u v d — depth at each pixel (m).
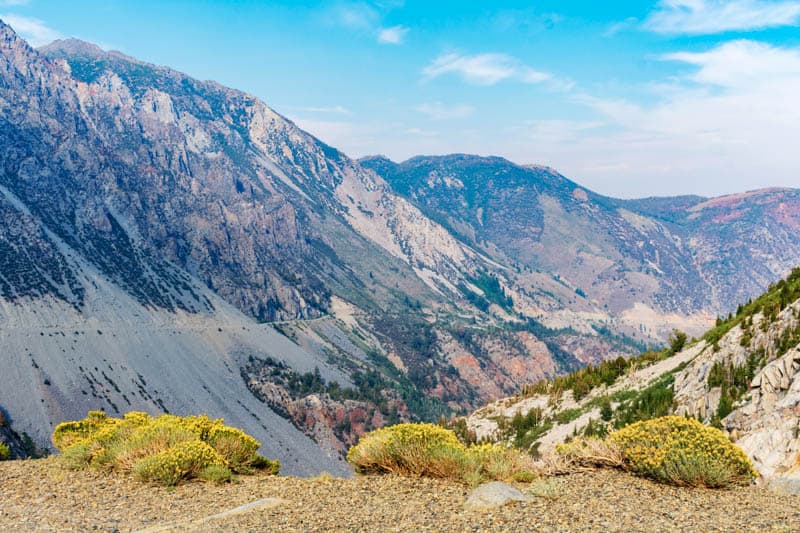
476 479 14.77
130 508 14.19
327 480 16.22
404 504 12.95
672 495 13.04
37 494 15.45
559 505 12.18
